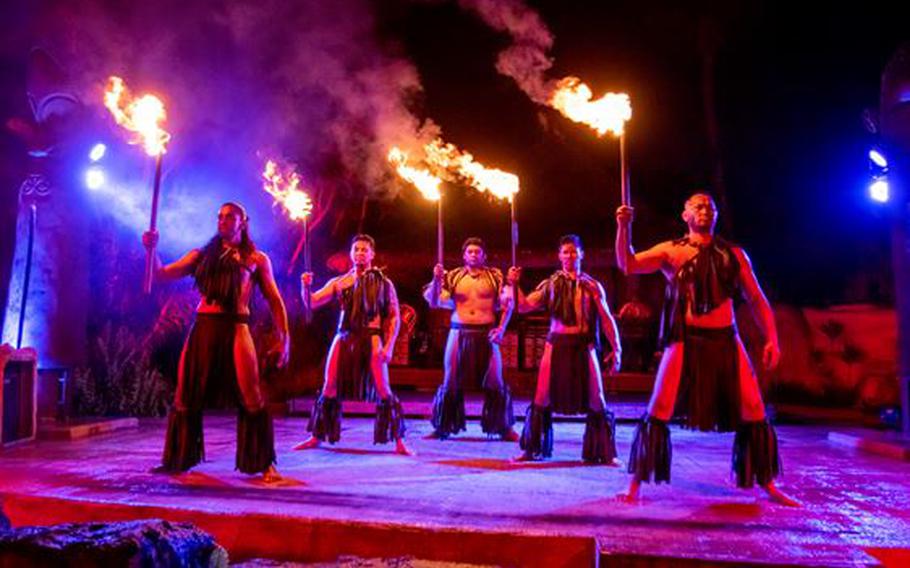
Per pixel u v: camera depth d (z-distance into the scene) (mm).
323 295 5492
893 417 7301
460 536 3104
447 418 6184
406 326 10273
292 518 3275
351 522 3217
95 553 2176
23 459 4871
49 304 6617
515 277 5504
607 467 4840
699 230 3965
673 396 3834
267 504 3535
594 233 10820
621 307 10391
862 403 9141
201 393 4270
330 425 5535
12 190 5914
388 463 4891
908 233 6324
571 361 5070
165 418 7594
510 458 5203
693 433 7098
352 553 3180
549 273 11062
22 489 3832
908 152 6309
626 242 3820
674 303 3877
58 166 6574
